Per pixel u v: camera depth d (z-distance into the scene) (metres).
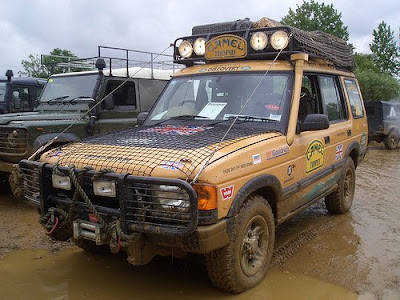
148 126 4.78
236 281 3.70
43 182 3.83
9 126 6.55
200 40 5.28
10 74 10.96
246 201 3.81
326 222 6.04
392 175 9.99
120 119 7.96
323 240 5.29
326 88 5.79
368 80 31.81
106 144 3.95
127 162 3.45
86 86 7.79
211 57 5.17
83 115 7.06
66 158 3.82
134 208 3.32
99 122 7.49
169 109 5.11
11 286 3.98
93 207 3.47
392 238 5.38
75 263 4.52
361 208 6.83
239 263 3.68
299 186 4.57
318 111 5.48
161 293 3.86
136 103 8.31
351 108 6.50
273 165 4.06
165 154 3.48
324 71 5.71
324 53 5.54
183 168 3.25
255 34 4.83
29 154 6.50
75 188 3.61
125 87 8.14
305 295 3.83
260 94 4.64
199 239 3.22
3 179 7.51
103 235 3.51
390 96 31.84
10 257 4.67
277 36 4.66
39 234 5.41
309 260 4.64
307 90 5.34
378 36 53.78
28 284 4.03
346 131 6.08
